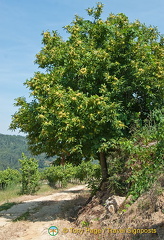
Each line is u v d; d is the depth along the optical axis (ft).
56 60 37.32
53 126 31.50
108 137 32.40
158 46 38.09
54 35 40.22
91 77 33.71
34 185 75.97
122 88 32.78
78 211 35.78
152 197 21.35
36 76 34.91
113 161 31.50
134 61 33.19
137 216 20.98
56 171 93.71
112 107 30.09
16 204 56.39
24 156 78.18
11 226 33.17
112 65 33.50
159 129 25.63
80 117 30.48
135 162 28.60
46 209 46.65
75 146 31.19
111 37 36.14
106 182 33.32
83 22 39.50
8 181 92.17
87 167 66.44
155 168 24.97
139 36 35.50
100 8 38.88
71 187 95.91
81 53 34.09
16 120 36.63
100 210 27.99
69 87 32.60
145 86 32.96
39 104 33.01
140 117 36.42
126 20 37.01
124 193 28.73
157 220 18.54
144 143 27.66
